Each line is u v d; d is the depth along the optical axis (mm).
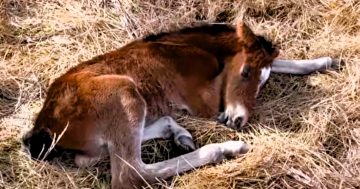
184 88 4195
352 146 4109
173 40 4254
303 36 4680
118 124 3922
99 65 4098
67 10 4754
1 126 4191
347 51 4539
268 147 4062
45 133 3955
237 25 4211
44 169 4008
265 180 3965
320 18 4746
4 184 3965
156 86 4145
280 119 4234
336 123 4188
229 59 4215
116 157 3922
